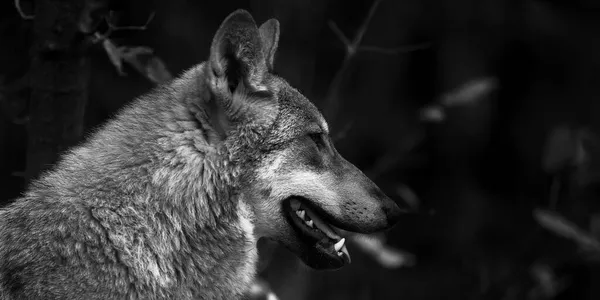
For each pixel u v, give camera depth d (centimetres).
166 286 633
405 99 1909
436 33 1869
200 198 646
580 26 1895
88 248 606
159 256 629
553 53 1911
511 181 1967
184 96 660
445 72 1862
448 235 1830
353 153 1798
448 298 1664
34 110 773
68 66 766
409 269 1731
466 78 1852
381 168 1259
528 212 1878
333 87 1009
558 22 1878
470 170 1945
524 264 1559
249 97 661
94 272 605
